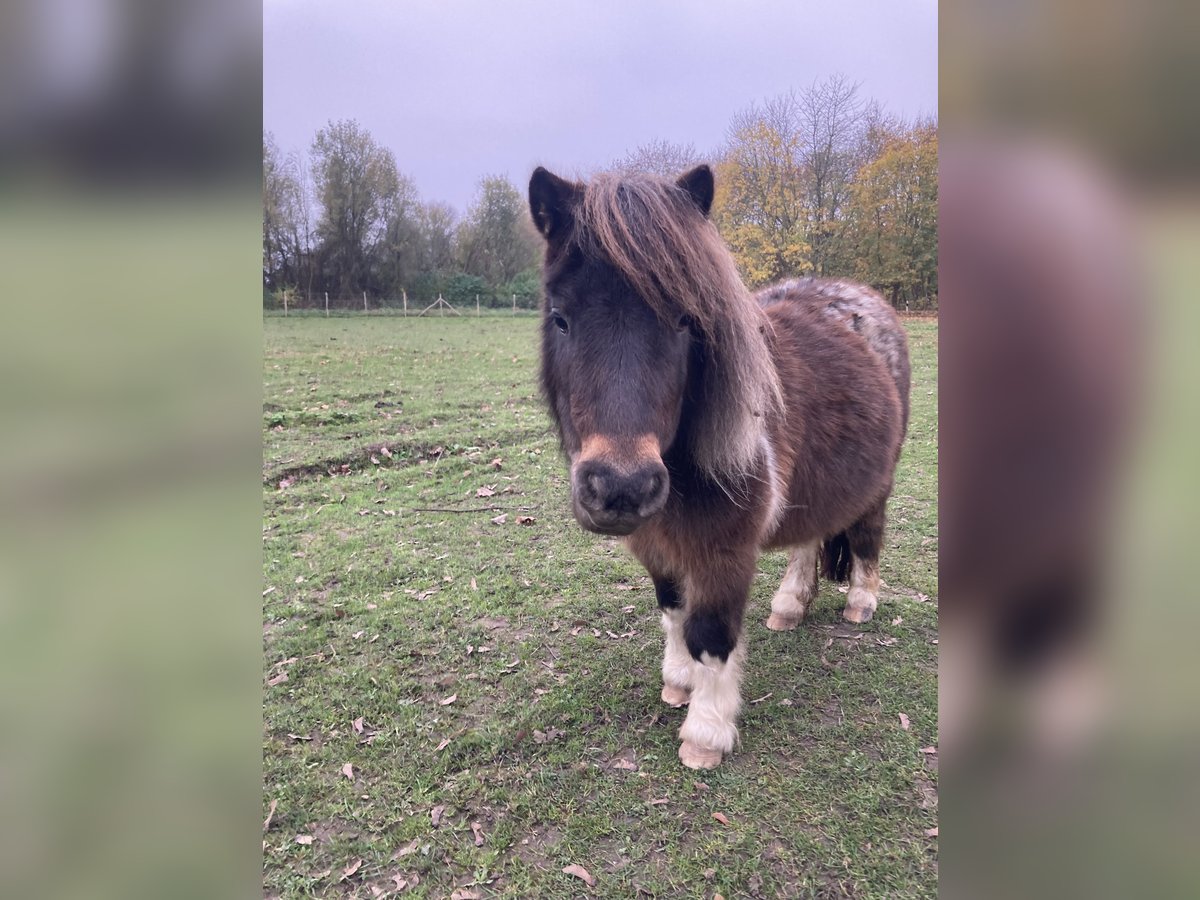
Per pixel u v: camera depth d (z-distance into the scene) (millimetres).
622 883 2201
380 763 2738
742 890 2166
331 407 8633
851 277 15930
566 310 2086
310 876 2254
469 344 15359
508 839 2379
